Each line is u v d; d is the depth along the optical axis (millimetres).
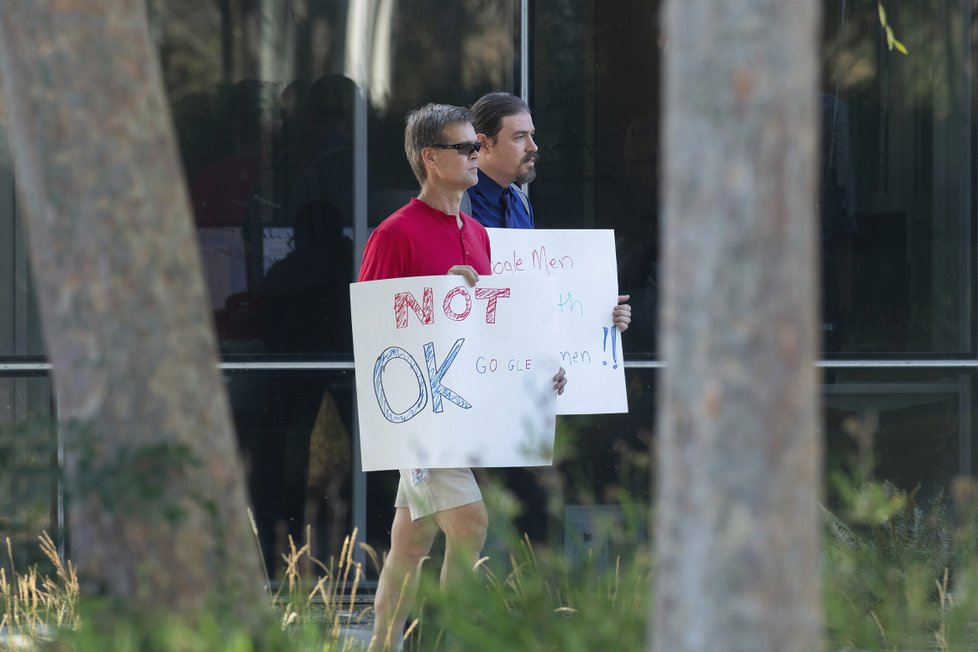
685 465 6598
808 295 6543
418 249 18188
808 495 6582
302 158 24891
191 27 24641
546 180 25391
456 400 17766
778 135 6449
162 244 10836
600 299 20375
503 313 17953
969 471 25984
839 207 25922
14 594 16438
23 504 12523
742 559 6500
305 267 24938
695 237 6508
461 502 17734
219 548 11281
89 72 10492
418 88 25062
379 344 17891
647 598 12648
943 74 25922
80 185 10547
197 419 11102
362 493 25031
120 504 10828
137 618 11078
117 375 10781
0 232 24641
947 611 14312
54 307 10828
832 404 25922
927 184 25969
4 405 24703
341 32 24922
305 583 17312
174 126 24625
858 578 14883
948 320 26031
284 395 24953
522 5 25141
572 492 24750
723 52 6457
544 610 12430
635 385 25453
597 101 25375
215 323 24828
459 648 12500
